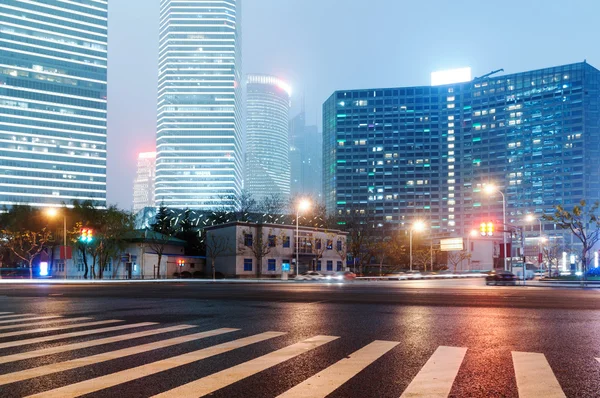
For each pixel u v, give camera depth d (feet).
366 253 290.35
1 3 612.29
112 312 53.21
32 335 35.68
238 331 37.55
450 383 21.31
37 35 632.38
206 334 35.88
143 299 73.87
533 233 547.08
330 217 315.99
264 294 85.71
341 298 74.43
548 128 560.61
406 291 95.76
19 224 225.15
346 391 19.98
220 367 24.45
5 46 611.06
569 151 543.80
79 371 23.58
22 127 614.75
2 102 604.49
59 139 636.89
